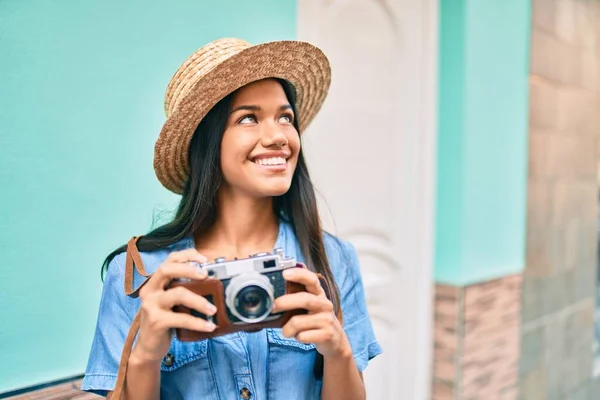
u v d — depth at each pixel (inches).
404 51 64.8
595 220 96.7
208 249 31.2
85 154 39.6
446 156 69.0
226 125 28.7
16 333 37.0
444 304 69.8
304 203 32.6
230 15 46.8
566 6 83.1
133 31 41.3
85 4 38.8
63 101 38.3
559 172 85.3
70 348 39.6
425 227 69.3
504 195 74.4
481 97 68.9
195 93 27.1
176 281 24.7
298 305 24.6
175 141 29.9
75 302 39.7
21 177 36.7
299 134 31.7
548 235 83.9
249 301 24.1
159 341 24.1
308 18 53.9
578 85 87.6
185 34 44.2
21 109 36.4
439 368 70.7
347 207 61.0
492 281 72.6
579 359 94.0
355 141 61.0
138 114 42.2
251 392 28.4
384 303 66.7
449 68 67.8
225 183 30.7
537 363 83.0
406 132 66.3
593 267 97.0
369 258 65.0
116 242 41.6
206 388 28.2
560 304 88.0
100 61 39.8
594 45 90.7
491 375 73.5
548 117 81.5
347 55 59.1
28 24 36.4
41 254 37.9
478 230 70.4
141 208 42.9
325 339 25.0
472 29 66.5
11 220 36.4
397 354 68.4
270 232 32.6
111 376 27.6
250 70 27.7
